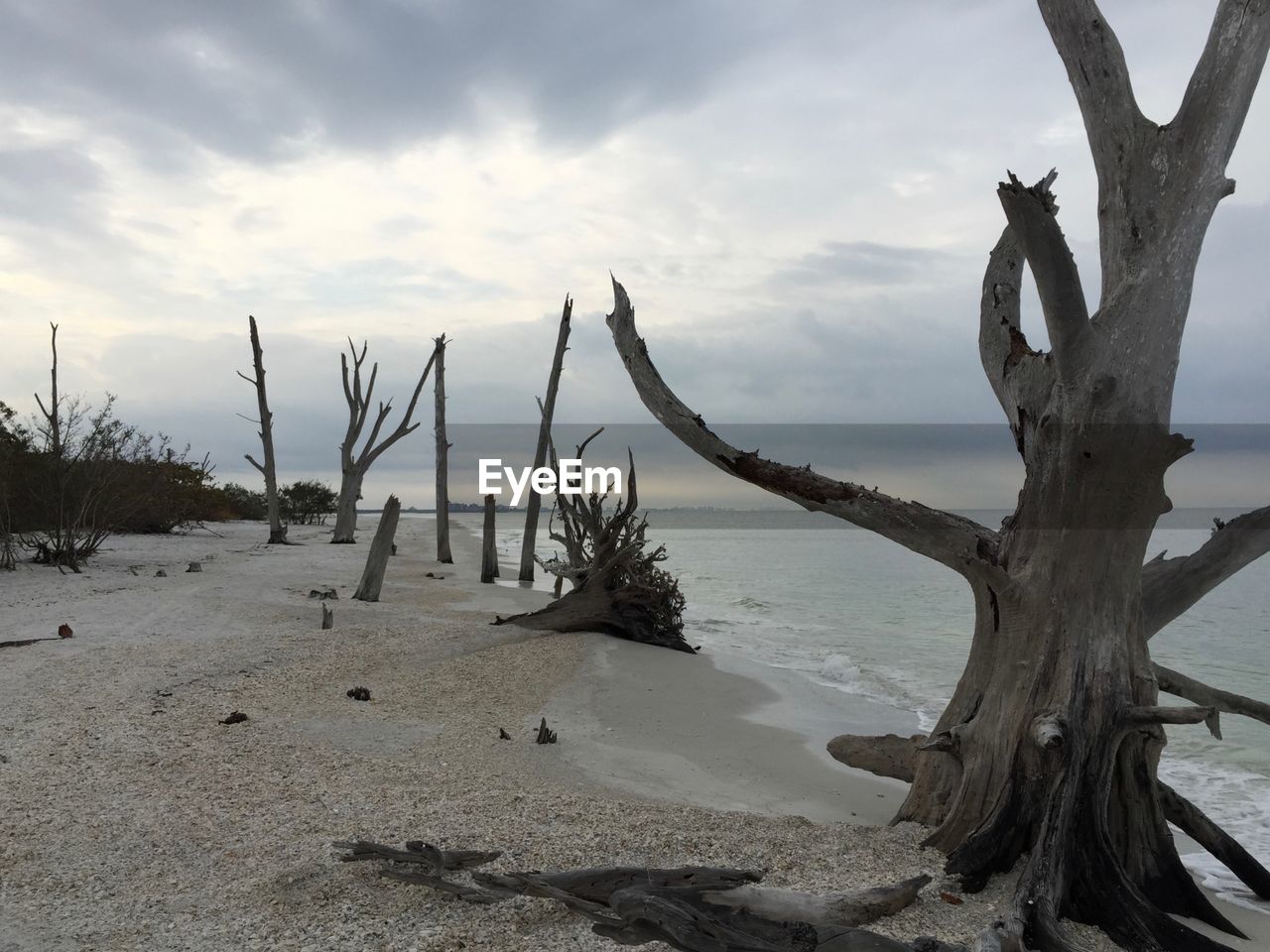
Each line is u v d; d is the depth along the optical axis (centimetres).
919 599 1873
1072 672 408
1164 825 417
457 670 965
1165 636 1342
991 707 434
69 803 483
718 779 637
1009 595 430
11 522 1755
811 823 482
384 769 573
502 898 360
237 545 2666
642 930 316
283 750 609
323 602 1369
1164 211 397
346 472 3133
